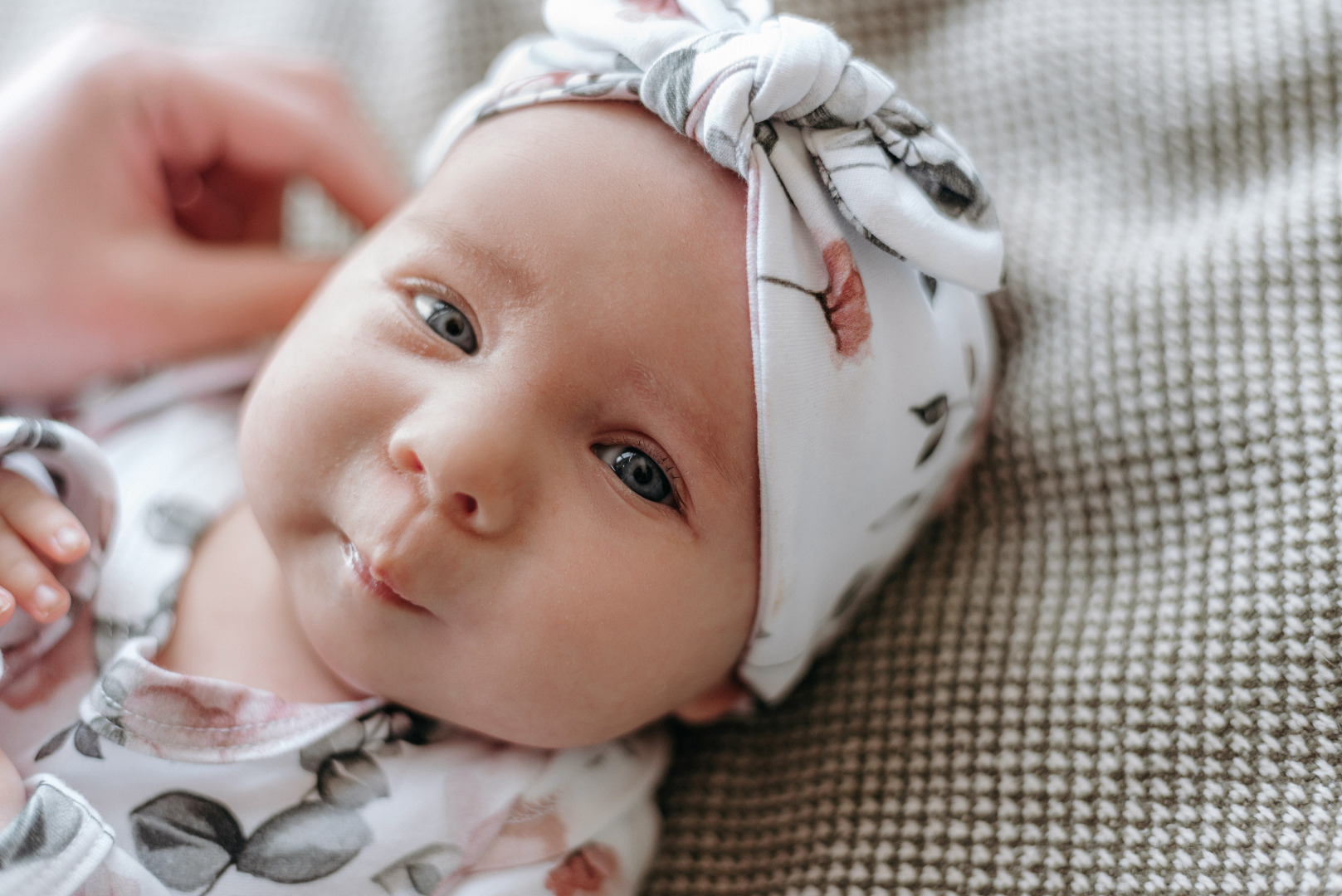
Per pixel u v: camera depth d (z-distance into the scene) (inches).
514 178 26.8
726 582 28.2
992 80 38.0
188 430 36.0
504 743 31.8
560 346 25.6
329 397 27.1
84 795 27.5
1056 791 28.8
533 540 26.0
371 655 28.1
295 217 47.2
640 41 26.8
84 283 35.5
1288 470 29.3
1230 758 27.2
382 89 47.2
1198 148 34.6
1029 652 31.3
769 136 25.3
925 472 31.3
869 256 26.5
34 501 28.9
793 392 25.7
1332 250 30.5
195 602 31.9
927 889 29.1
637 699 28.8
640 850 33.0
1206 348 31.6
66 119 36.0
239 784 28.5
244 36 49.3
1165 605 29.9
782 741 34.4
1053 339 34.8
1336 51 32.7
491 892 29.4
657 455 26.6
